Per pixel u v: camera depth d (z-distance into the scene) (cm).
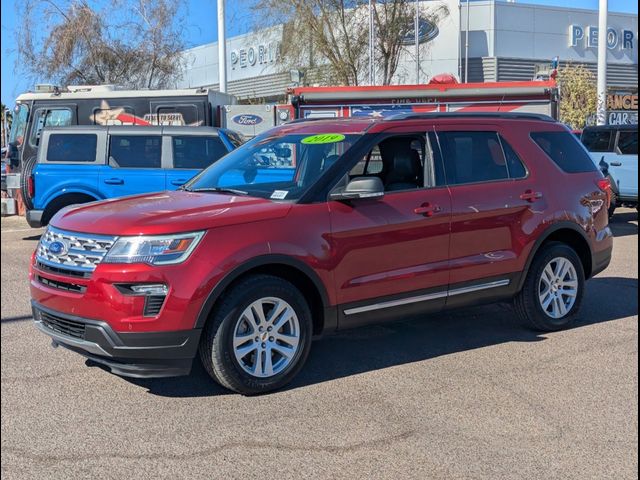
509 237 578
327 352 571
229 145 1114
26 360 549
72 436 410
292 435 410
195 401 462
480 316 685
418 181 554
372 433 412
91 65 2367
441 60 2878
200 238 440
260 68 3044
